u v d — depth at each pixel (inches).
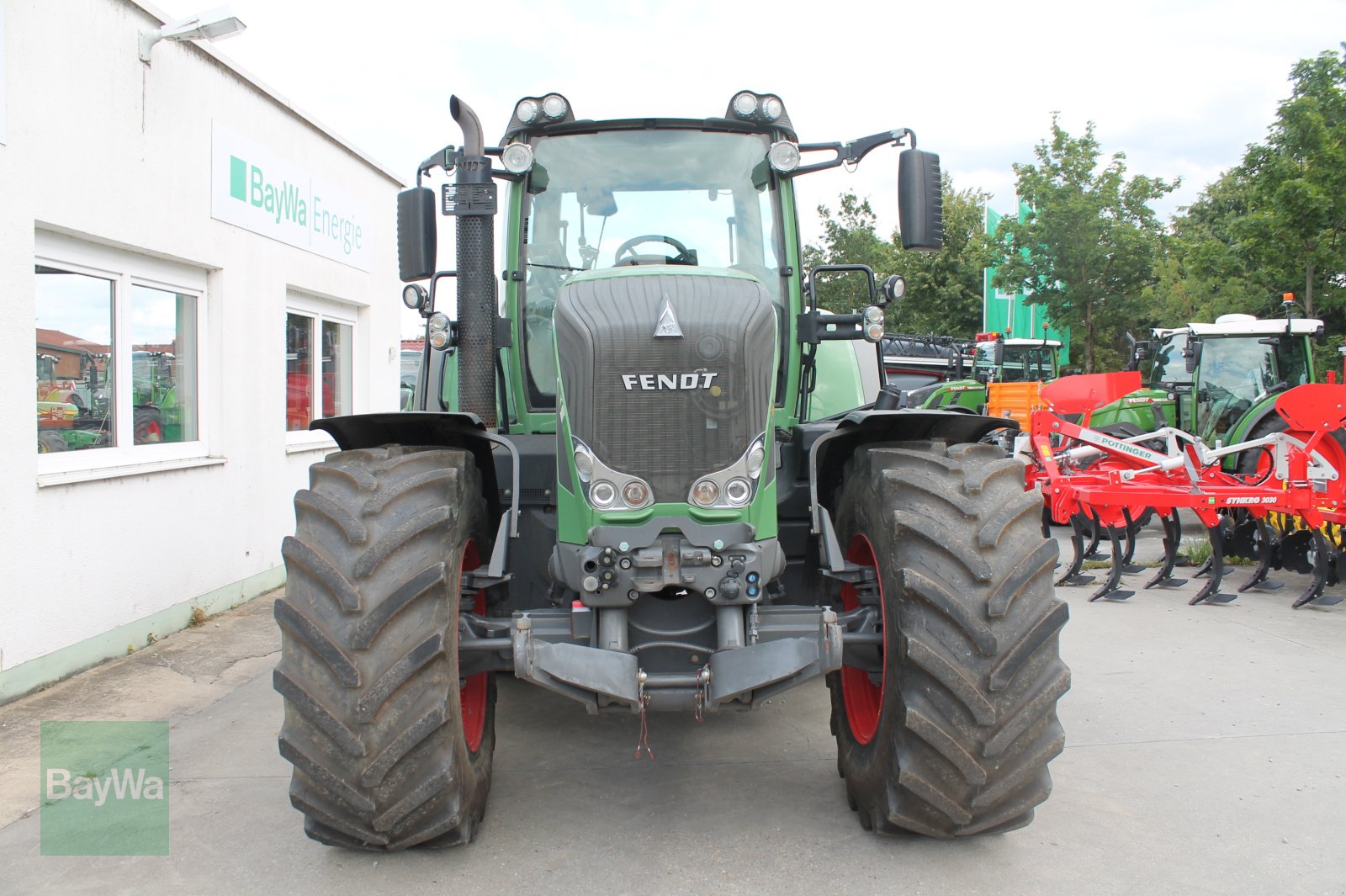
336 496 112.1
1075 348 1103.6
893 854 120.9
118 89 208.4
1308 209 621.9
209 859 120.6
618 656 114.0
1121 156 916.0
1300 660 212.2
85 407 208.8
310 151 302.0
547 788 142.7
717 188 160.1
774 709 180.2
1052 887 113.1
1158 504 275.7
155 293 233.0
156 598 224.4
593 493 115.0
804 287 163.3
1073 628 242.8
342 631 103.7
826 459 146.3
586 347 115.8
